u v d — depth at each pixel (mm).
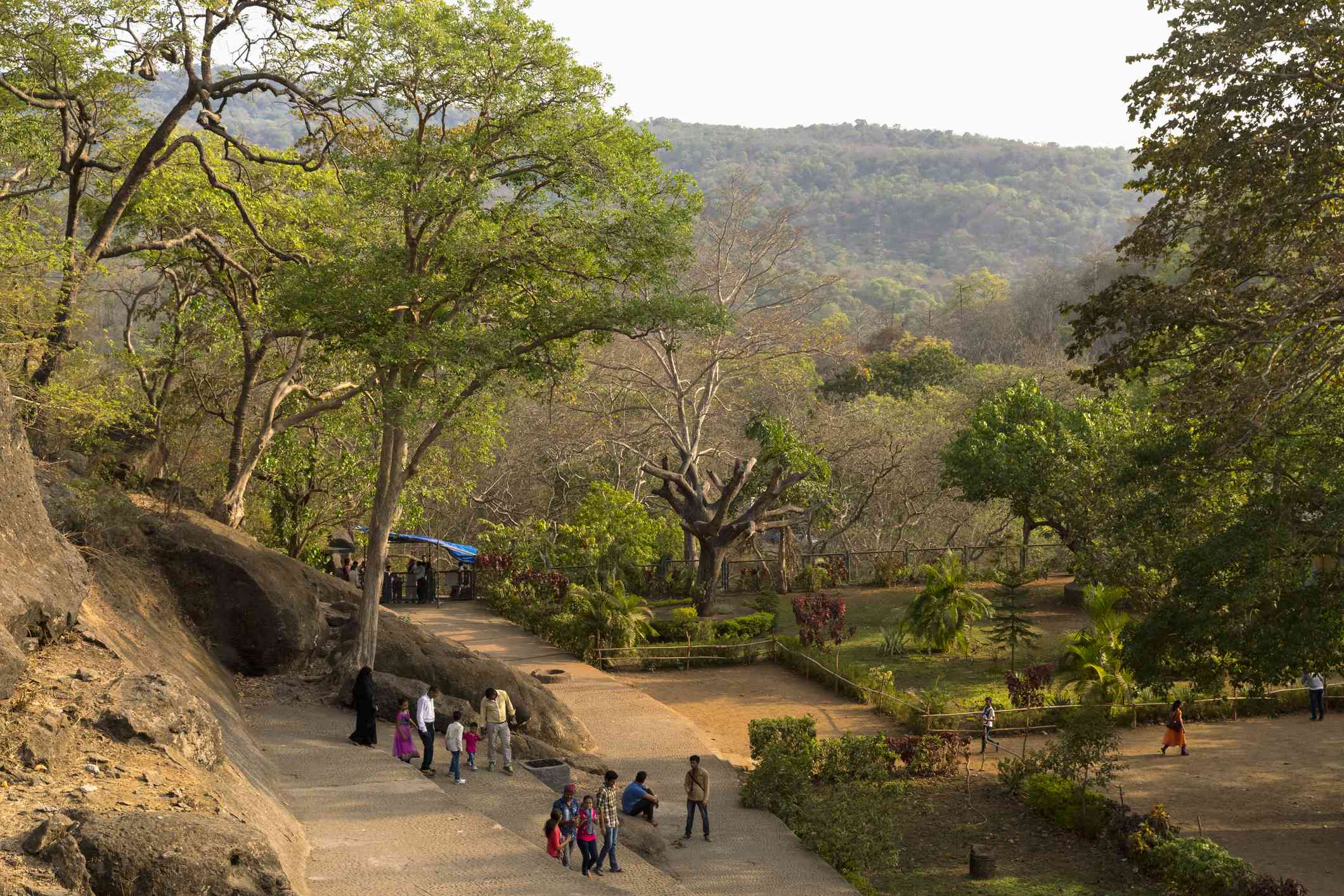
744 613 39531
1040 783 21172
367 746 19453
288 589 23891
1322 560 19938
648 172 24172
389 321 23312
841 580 44969
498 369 23484
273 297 24188
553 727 23766
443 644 25094
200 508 27828
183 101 24859
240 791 13148
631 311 23422
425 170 22531
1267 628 18859
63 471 22391
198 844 9344
